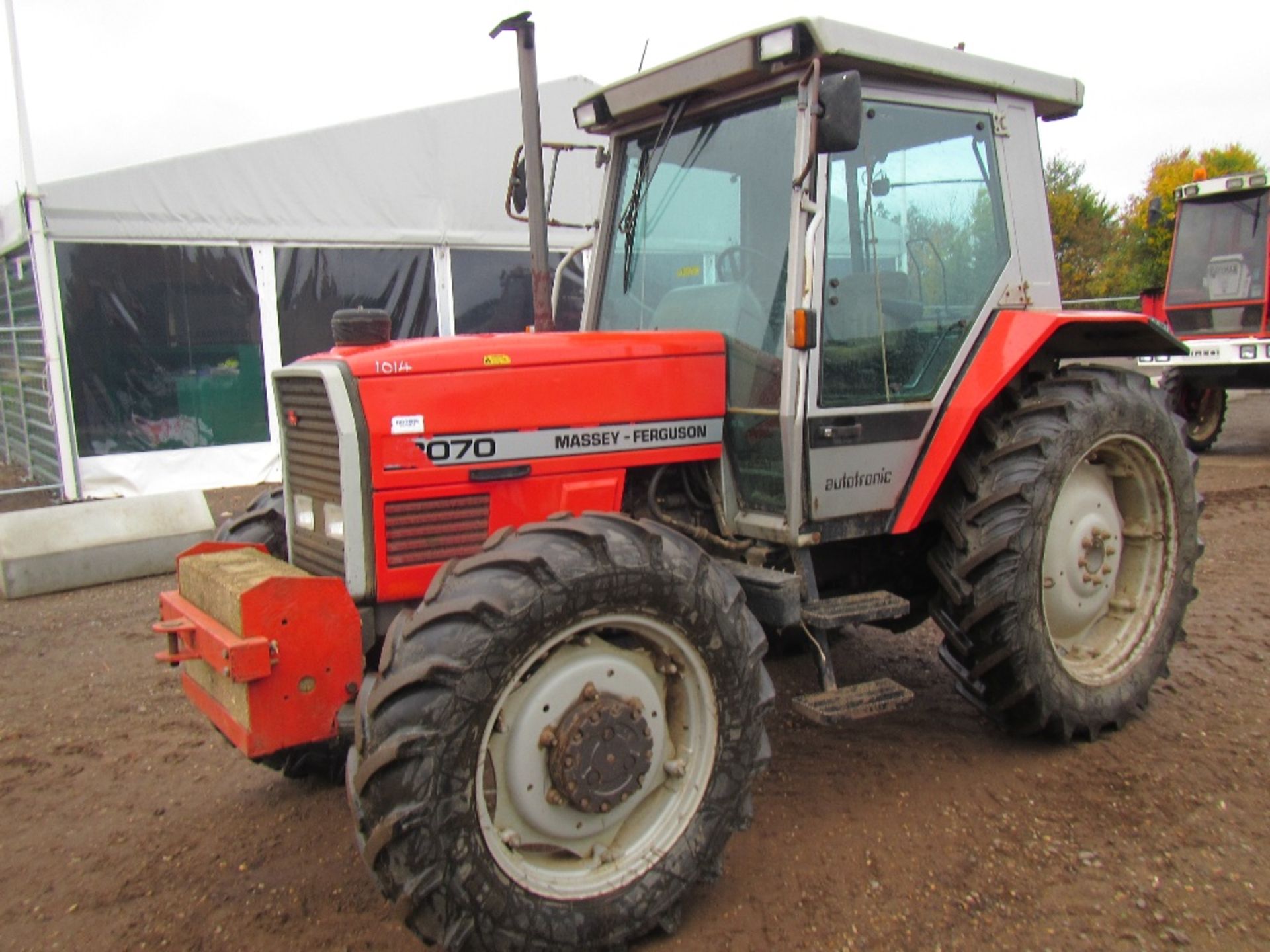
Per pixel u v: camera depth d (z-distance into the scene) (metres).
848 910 2.64
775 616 2.94
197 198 8.97
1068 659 3.71
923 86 3.35
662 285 3.54
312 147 9.45
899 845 2.96
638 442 3.10
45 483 9.50
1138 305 18.42
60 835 3.19
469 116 10.16
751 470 3.25
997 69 3.50
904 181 3.32
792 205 2.99
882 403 3.27
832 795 3.28
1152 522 3.86
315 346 9.80
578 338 3.06
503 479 2.89
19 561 5.94
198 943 2.59
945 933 2.54
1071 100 3.82
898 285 3.31
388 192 9.85
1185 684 4.11
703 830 2.61
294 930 2.63
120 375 8.84
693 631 2.56
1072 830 3.01
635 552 2.49
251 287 9.37
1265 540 6.36
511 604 2.30
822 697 3.03
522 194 4.01
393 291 10.12
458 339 3.02
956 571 3.41
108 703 4.30
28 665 4.80
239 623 2.51
